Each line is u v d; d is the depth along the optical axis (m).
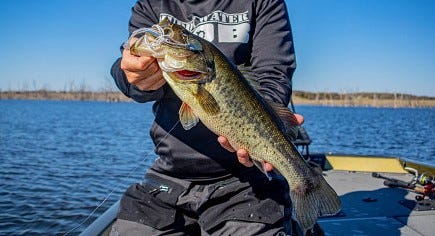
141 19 0.80
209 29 0.74
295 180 0.65
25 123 10.71
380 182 1.57
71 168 4.06
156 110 0.76
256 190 0.68
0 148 5.49
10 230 2.23
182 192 0.71
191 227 0.73
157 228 0.70
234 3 0.75
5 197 2.90
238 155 0.61
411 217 1.14
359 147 6.23
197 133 0.69
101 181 3.45
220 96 0.60
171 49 0.56
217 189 0.69
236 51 0.74
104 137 7.42
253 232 0.64
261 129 0.63
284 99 0.68
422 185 1.40
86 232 0.83
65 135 7.63
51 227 2.28
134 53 0.56
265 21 0.75
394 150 5.88
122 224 0.71
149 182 0.74
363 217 1.15
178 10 0.77
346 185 1.52
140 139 7.14
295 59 0.76
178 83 0.59
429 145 6.59
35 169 3.98
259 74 0.72
